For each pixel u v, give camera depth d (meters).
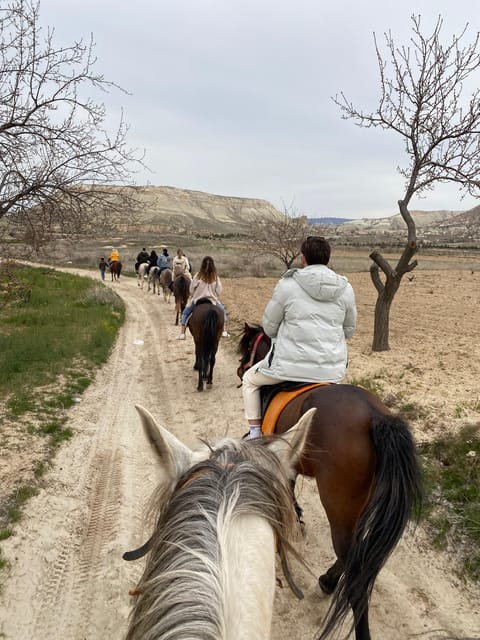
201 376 9.15
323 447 3.10
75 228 8.80
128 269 41.91
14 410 7.36
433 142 9.59
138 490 5.49
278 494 1.81
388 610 3.71
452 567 4.09
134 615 1.51
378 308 11.32
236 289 24.48
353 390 3.32
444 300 20.34
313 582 4.00
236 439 2.13
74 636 3.50
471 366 9.53
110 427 7.34
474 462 5.18
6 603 3.76
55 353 10.66
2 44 7.45
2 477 5.46
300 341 3.70
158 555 1.60
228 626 1.30
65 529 4.71
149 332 15.20
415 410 6.84
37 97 7.75
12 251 8.95
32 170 8.27
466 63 9.00
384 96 9.62
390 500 2.62
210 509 1.65
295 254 21.45
